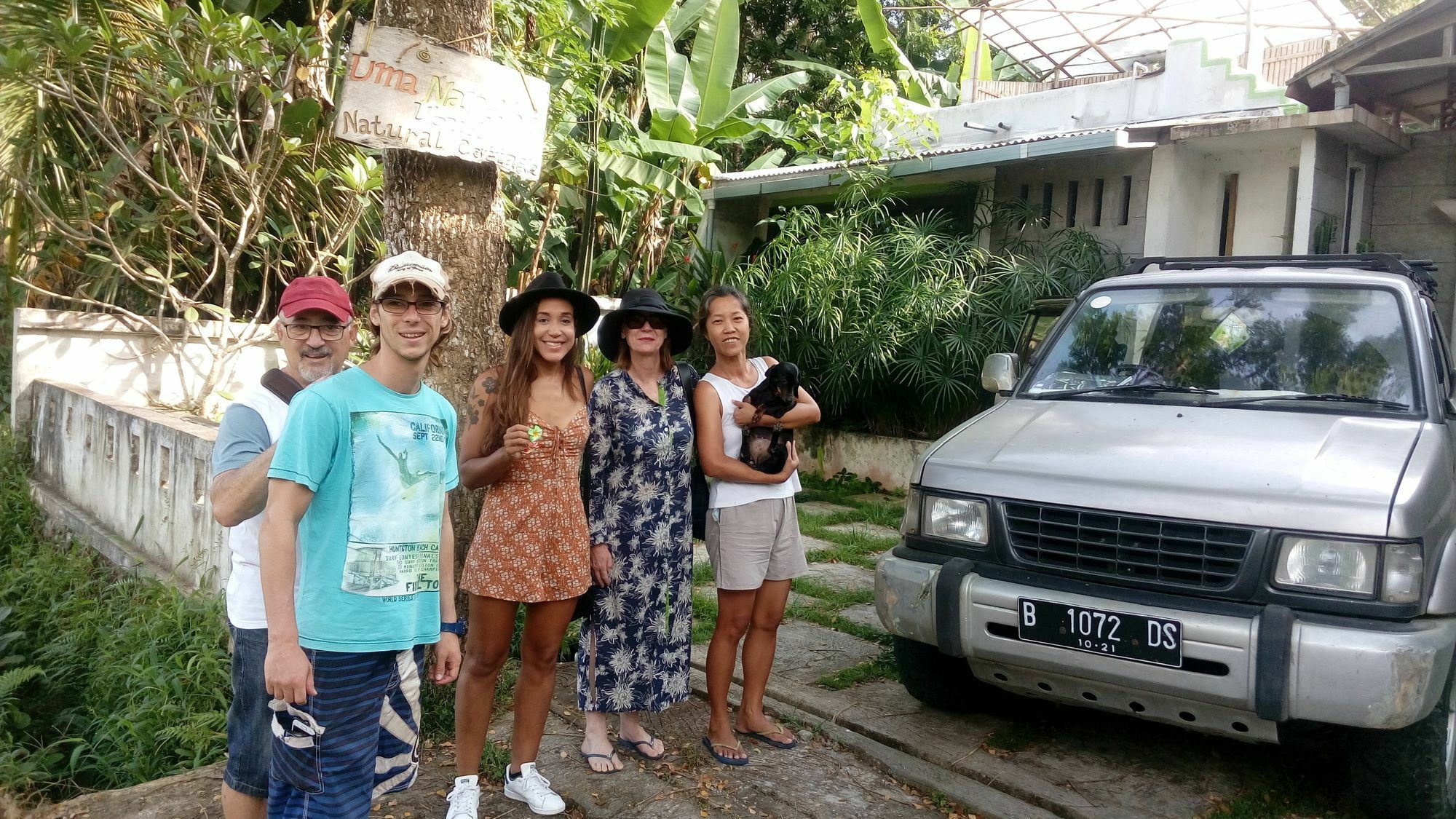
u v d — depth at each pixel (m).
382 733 2.55
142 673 4.08
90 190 8.03
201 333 8.24
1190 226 9.60
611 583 3.43
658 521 3.46
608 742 3.58
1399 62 8.60
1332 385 3.84
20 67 6.62
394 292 2.40
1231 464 3.36
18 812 3.29
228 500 2.40
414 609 2.42
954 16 15.52
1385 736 3.15
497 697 4.16
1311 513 3.05
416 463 2.43
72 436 7.25
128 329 8.21
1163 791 3.46
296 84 7.84
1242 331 4.18
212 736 3.70
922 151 10.66
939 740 3.84
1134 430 3.77
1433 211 9.66
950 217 11.10
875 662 4.72
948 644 3.55
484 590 3.08
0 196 7.75
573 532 3.18
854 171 10.67
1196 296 4.41
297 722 2.27
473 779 3.13
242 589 2.59
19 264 8.43
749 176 12.18
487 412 3.14
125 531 6.12
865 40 16.16
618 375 3.44
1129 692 3.29
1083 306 4.70
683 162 10.96
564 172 9.92
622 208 11.05
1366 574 2.96
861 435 9.82
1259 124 8.55
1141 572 3.30
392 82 3.72
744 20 16.77
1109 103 11.35
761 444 3.59
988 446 3.90
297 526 2.24
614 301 10.96
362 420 2.35
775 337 9.66
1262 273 4.42
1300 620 2.98
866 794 3.45
